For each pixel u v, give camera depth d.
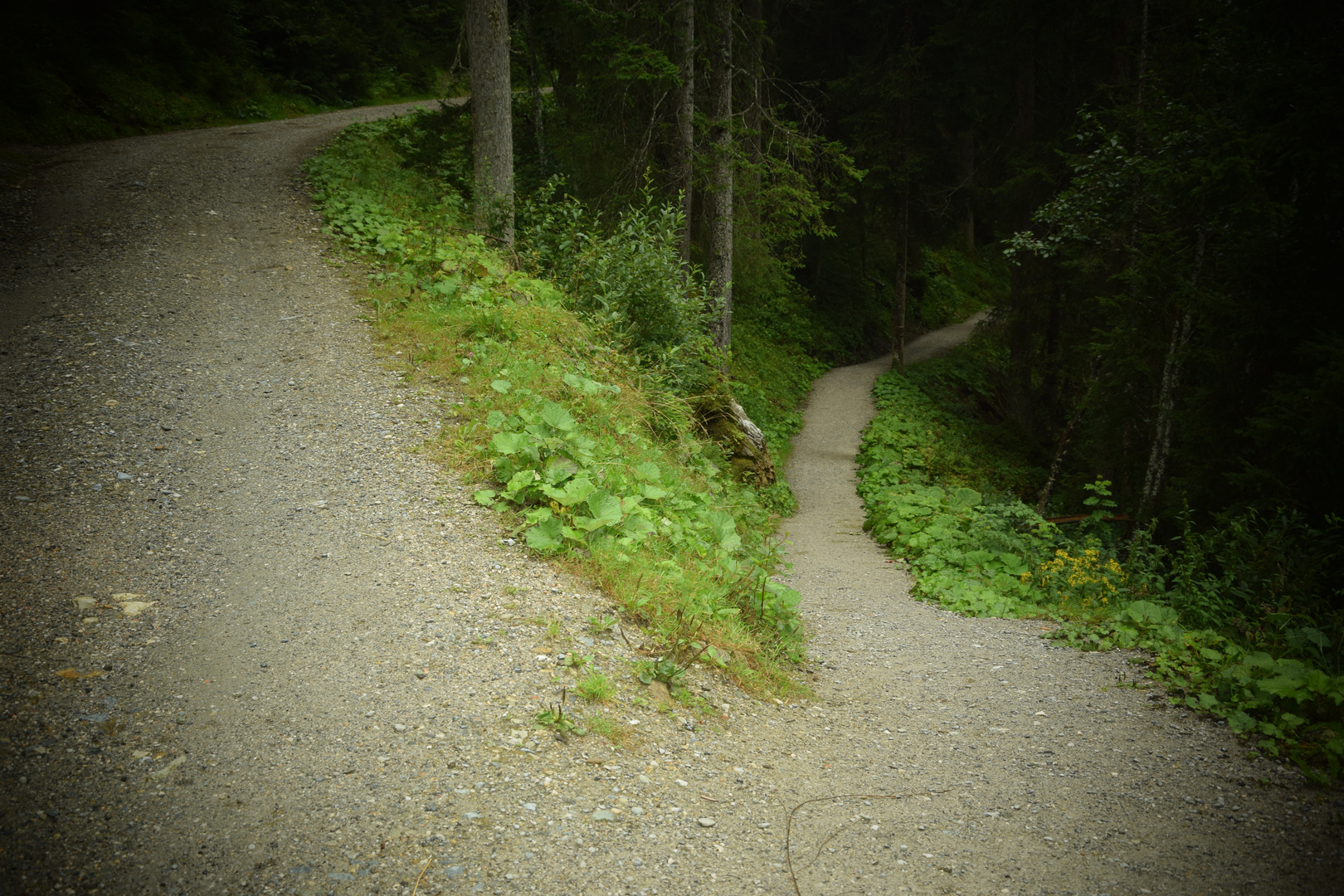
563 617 4.24
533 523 5.16
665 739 3.51
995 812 3.20
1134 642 5.35
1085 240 12.66
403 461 6.04
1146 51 13.54
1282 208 6.95
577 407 7.27
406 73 30.30
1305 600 5.79
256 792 2.81
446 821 2.74
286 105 23.69
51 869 2.37
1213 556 7.09
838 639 5.94
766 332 24.83
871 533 11.05
